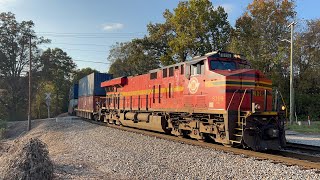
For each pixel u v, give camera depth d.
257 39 38.66
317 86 43.78
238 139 12.41
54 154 15.38
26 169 8.59
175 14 38.84
